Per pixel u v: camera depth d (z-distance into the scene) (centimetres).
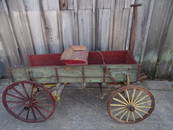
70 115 246
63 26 278
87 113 249
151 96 200
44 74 205
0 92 295
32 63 262
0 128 227
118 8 260
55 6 260
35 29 282
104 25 277
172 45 293
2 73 334
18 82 200
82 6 259
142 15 266
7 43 298
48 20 273
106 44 297
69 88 306
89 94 290
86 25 277
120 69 198
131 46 243
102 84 228
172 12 261
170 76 328
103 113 248
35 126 229
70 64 214
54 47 302
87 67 198
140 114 227
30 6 261
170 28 277
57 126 228
